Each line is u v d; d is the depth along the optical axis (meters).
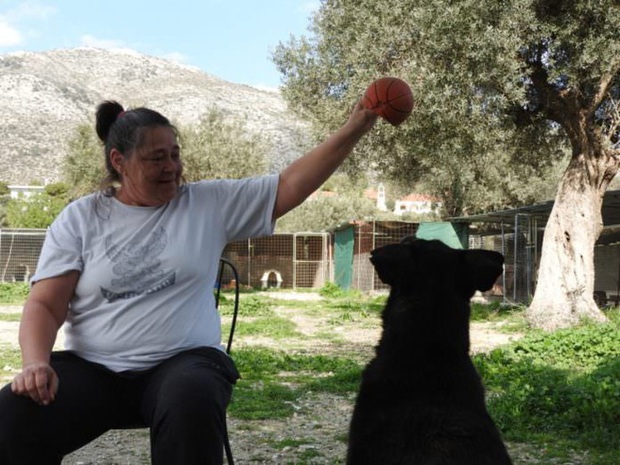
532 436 6.39
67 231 3.17
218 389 2.85
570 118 15.84
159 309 3.09
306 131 19.17
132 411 3.12
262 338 14.88
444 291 2.91
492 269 2.92
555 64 14.97
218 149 30.75
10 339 14.12
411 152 15.95
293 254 33.09
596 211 16.25
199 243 3.15
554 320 15.81
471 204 30.59
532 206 19.78
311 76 16.16
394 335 2.89
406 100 3.12
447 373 2.78
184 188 3.27
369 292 27.56
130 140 3.08
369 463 2.74
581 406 6.86
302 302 24.39
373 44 14.22
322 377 9.67
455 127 14.62
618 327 13.70
